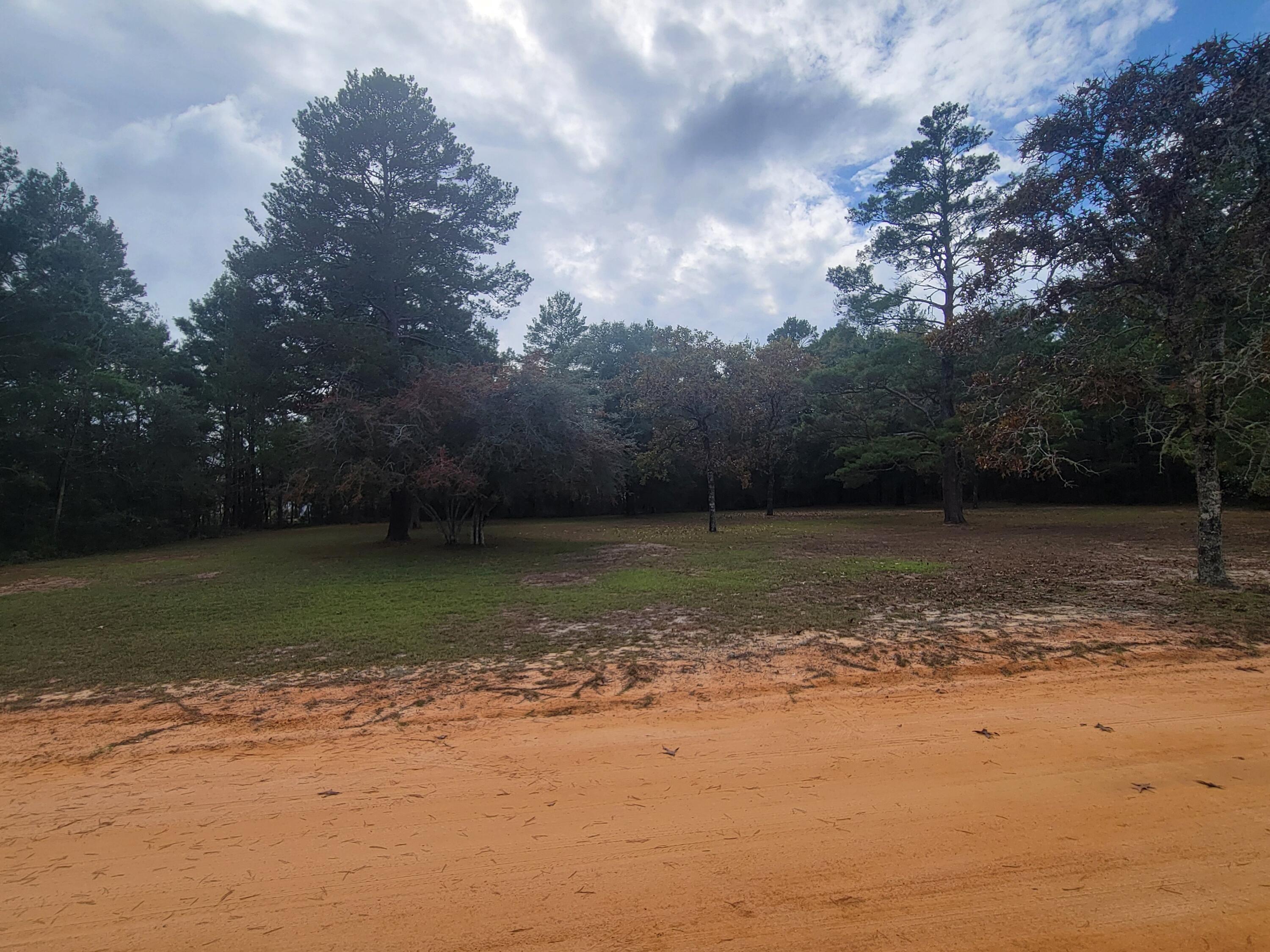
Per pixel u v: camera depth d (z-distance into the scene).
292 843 2.94
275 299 18.56
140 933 2.33
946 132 21.78
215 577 13.27
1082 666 5.31
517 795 3.35
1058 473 10.17
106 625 8.30
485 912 2.40
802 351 25.91
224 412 32.53
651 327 42.31
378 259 17.78
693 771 3.57
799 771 3.53
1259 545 13.31
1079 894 2.39
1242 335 9.28
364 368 17.00
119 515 23.83
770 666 5.53
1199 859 2.59
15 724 4.69
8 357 18.53
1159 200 8.73
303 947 2.24
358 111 18.19
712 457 22.73
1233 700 4.45
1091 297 9.62
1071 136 9.16
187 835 3.04
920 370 23.11
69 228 22.69
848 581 9.91
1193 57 8.33
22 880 2.70
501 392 16.19
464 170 19.28
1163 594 8.13
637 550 16.42
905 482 44.44
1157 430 10.26
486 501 18.14
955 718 4.26
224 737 4.30
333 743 4.14
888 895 2.42
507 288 20.91
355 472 14.51
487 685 5.22
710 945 2.18
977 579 9.86
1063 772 3.41
